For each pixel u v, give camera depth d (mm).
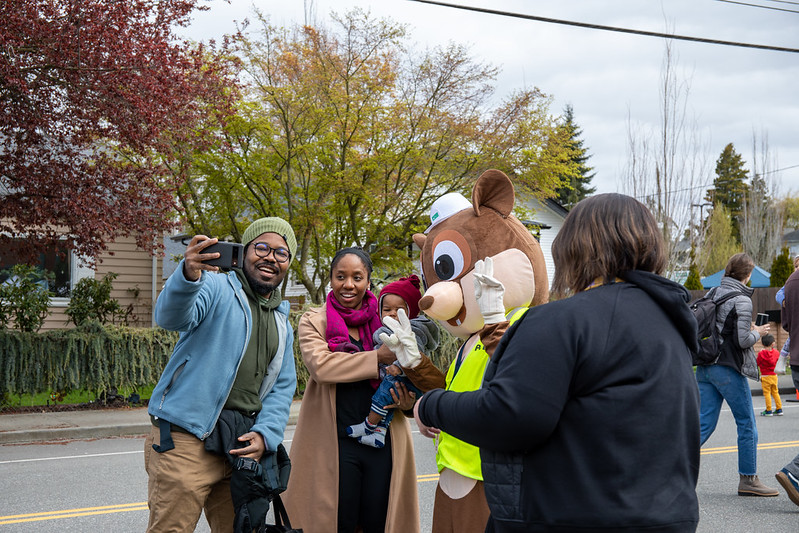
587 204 2334
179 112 12094
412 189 17781
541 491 2088
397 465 3908
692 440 2168
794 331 6996
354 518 3914
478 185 3637
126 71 10930
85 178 11555
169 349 12258
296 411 12500
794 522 5824
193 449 3361
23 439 10102
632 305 2168
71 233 11664
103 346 11859
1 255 15445
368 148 17109
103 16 11039
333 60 16250
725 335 6504
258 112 16328
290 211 16781
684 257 28078
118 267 18578
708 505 6336
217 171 16078
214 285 3467
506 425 2055
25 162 11578
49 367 11523
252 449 3418
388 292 4090
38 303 12383
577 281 2297
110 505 6469
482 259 3568
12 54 10445
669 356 2131
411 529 3973
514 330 2213
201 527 5812
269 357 3645
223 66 13164
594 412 2057
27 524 5875
